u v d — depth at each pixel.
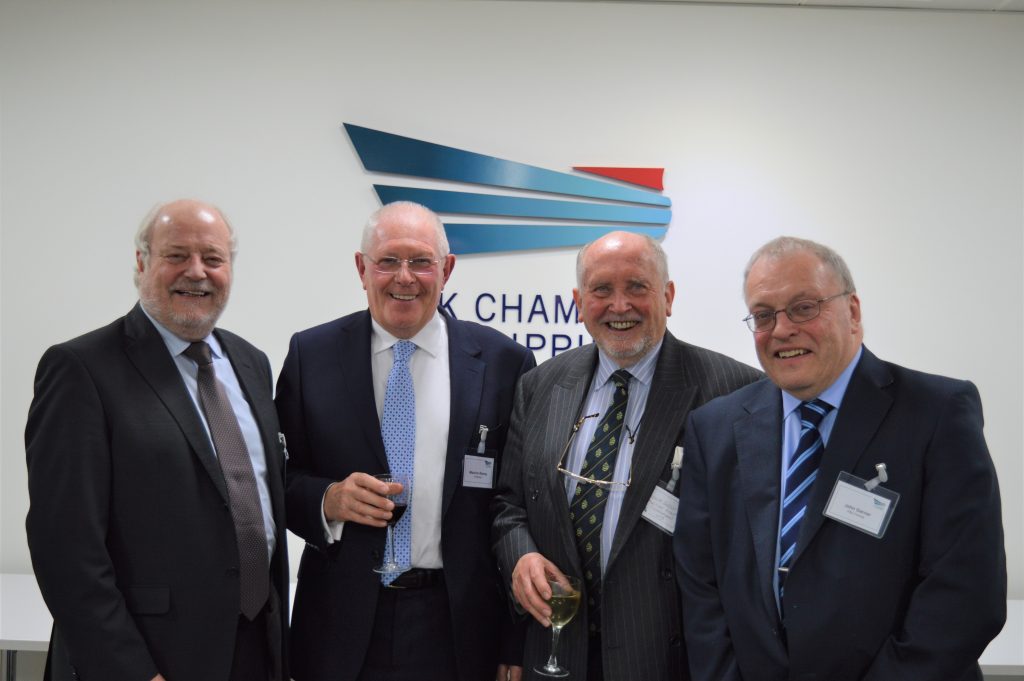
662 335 2.20
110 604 1.76
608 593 1.99
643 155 3.79
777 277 1.78
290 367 2.35
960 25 3.79
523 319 3.77
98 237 3.71
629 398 2.18
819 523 1.71
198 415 1.97
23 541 3.67
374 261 2.20
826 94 3.80
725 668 1.77
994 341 3.77
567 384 2.28
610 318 2.09
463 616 2.16
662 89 3.79
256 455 2.11
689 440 2.00
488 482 2.24
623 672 1.94
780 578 1.75
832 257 1.81
